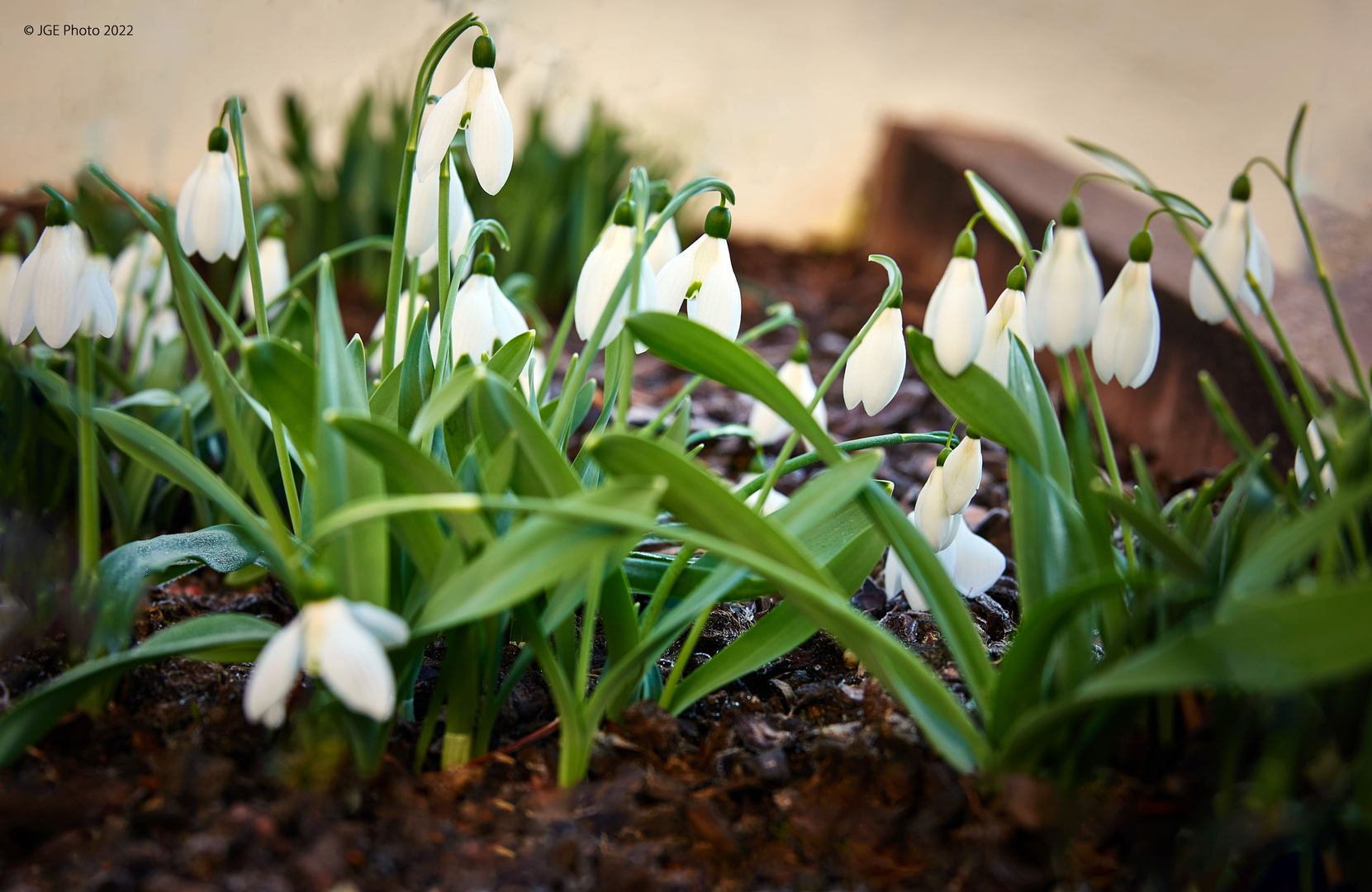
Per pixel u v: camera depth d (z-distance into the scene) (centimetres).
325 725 53
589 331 53
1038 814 50
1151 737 53
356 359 56
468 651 52
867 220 170
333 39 137
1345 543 52
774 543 51
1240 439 52
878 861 52
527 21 124
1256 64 161
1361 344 74
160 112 101
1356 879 51
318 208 116
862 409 96
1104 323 53
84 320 53
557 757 54
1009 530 71
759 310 128
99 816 52
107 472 64
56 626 58
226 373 57
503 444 51
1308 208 96
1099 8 164
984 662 52
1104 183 123
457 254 57
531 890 51
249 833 51
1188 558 50
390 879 51
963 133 152
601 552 49
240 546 57
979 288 52
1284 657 47
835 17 162
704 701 58
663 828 53
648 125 152
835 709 57
